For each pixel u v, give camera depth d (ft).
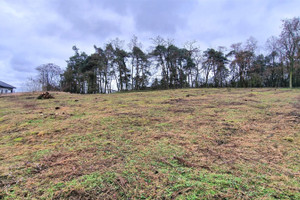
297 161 6.56
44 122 13.24
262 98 23.56
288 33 53.01
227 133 9.92
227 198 4.55
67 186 5.18
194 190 4.89
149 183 5.27
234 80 85.30
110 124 12.22
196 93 34.81
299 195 4.62
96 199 4.64
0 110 18.95
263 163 6.45
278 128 10.53
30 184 5.34
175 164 6.44
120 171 5.97
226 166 6.25
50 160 6.95
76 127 11.68
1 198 4.71
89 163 6.61
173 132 10.27
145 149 7.88
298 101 20.01
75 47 100.37
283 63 67.62
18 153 7.68
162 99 25.29
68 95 38.32
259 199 4.49
